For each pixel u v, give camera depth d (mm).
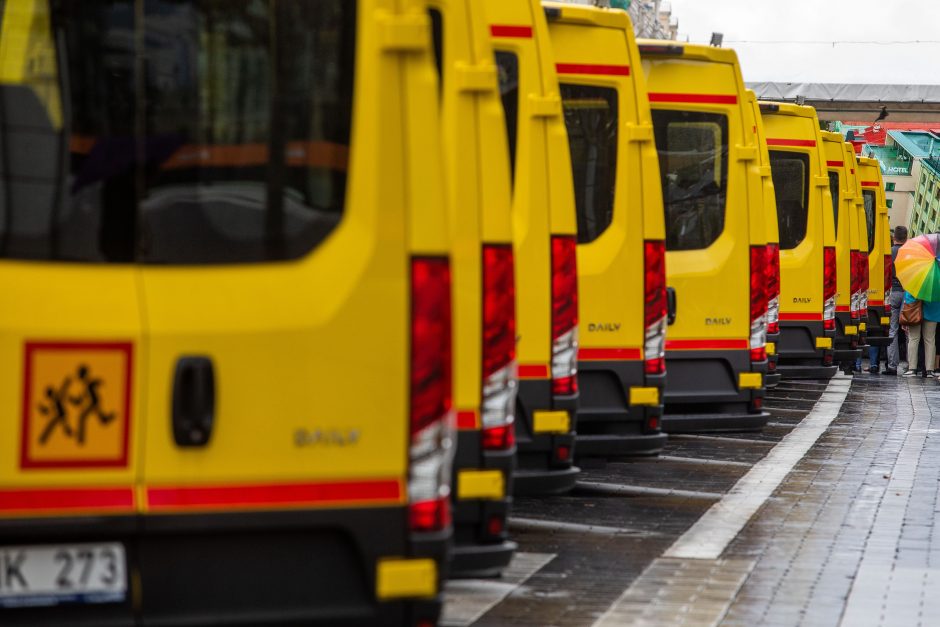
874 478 20234
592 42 17312
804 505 17766
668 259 21281
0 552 7492
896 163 64812
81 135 7742
